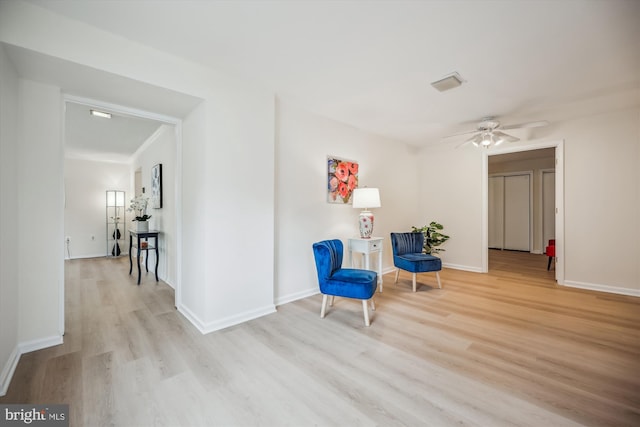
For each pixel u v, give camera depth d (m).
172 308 3.00
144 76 2.09
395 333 2.39
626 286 3.51
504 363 1.92
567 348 2.13
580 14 1.74
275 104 3.12
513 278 4.34
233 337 2.31
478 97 3.06
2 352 1.68
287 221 3.26
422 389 1.64
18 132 1.98
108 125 4.00
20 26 1.65
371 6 1.69
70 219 6.22
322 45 2.10
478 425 1.36
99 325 2.54
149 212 4.88
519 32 1.93
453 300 3.28
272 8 1.70
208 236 2.43
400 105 3.28
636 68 2.41
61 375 1.76
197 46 2.11
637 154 3.44
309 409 1.48
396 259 4.02
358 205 3.67
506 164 7.41
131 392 1.60
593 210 3.72
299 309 3.00
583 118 3.77
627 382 1.70
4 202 1.74
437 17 1.78
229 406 1.50
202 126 2.46
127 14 1.76
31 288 2.06
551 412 1.45
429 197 5.41
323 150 3.68
